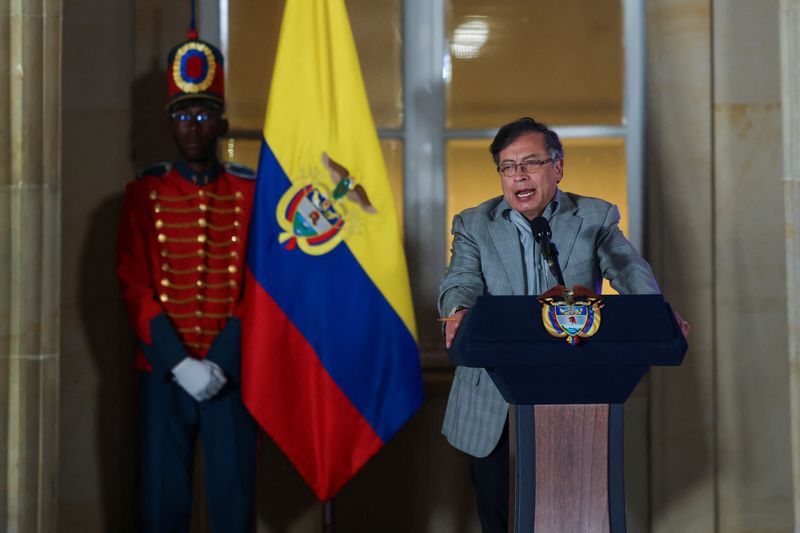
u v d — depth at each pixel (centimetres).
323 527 1016
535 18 1191
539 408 621
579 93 1187
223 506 993
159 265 996
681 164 1140
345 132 1002
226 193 1027
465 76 1191
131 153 1095
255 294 977
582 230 792
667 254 1138
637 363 598
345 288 992
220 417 989
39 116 905
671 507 1123
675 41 1143
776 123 1135
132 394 1081
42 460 905
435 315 1175
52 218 917
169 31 1118
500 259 792
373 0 1188
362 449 987
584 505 623
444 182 1186
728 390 1125
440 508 1145
